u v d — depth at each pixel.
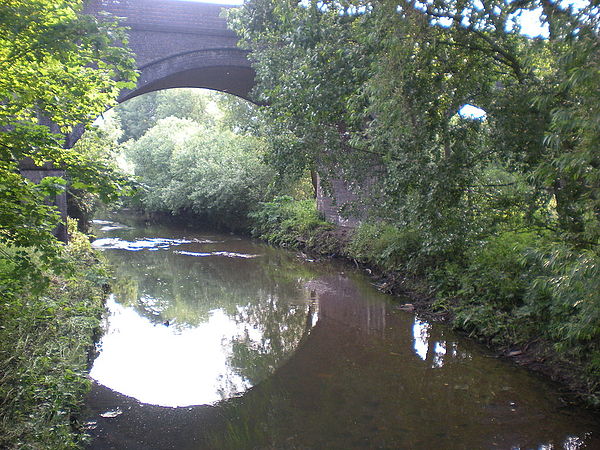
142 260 16.31
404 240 11.33
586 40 3.81
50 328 6.04
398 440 4.85
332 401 5.79
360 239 14.07
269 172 23.80
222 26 14.34
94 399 5.84
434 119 6.58
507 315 7.50
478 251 8.39
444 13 6.18
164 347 7.78
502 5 5.98
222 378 6.56
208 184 25.06
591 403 5.41
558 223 6.19
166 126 35.62
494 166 8.09
